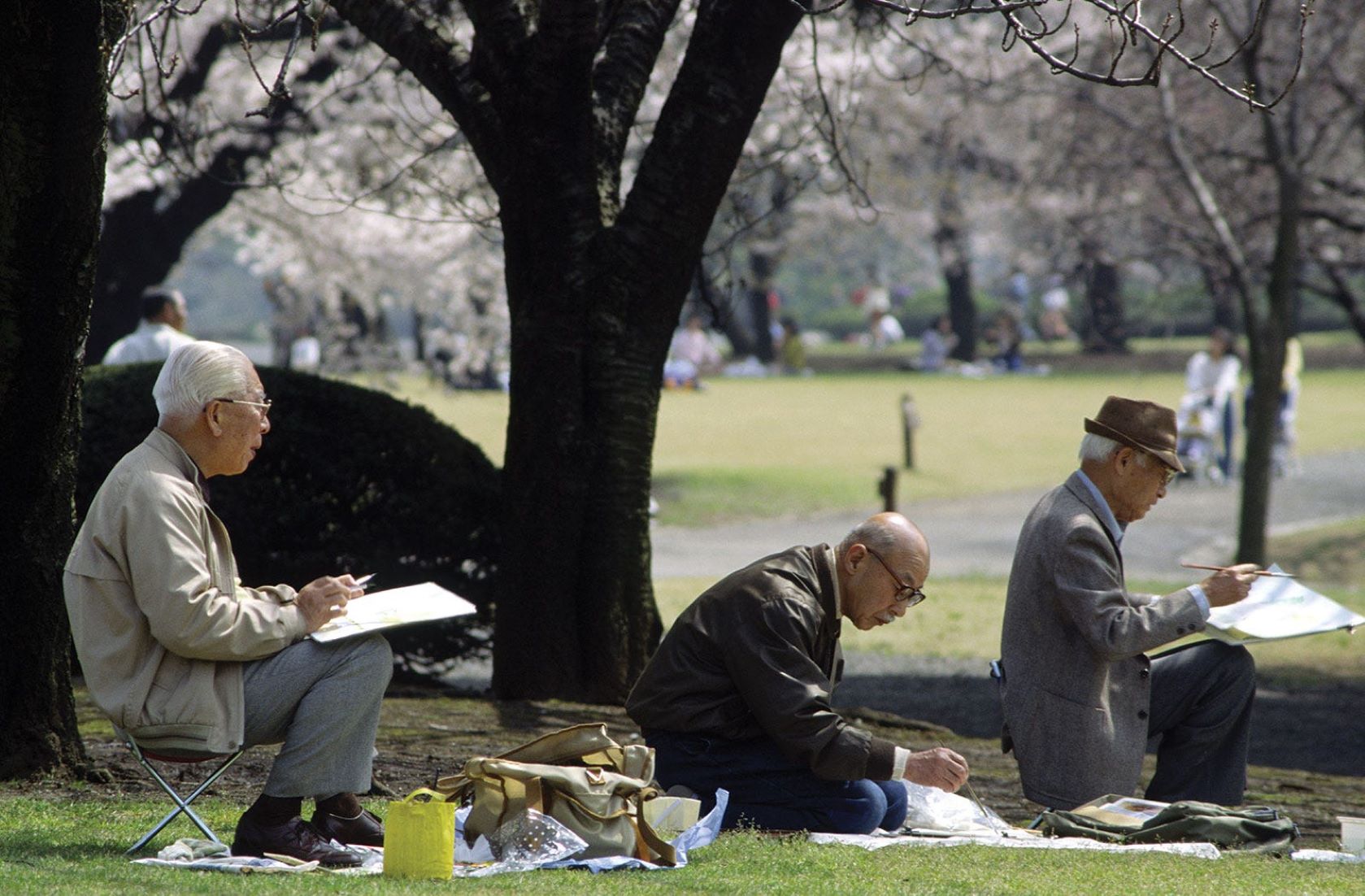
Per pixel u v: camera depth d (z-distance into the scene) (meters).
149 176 36.53
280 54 35.47
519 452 18.84
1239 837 10.99
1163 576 41.59
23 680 11.95
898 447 67.31
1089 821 11.47
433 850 8.80
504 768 9.62
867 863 9.57
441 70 18.86
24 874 8.22
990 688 26.73
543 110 18.23
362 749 9.49
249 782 12.41
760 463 61.97
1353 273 43.44
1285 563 44.47
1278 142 36.47
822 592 10.98
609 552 18.78
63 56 10.96
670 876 9.03
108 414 19.78
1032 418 76.69
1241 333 104.00
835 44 42.19
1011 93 45.91
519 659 18.84
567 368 18.62
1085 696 12.22
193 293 160.50
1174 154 37.12
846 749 10.46
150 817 10.61
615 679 18.81
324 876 8.69
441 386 76.88
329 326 63.78
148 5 22.80
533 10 18.73
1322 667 30.66
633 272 18.48
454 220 24.27
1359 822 11.68
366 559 20.67
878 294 146.25
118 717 8.86
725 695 10.95
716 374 107.81
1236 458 62.62
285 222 49.97
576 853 9.45
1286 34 38.41
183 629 8.77
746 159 26.98
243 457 9.30
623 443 18.77
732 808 11.05
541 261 18.55
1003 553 46.06
